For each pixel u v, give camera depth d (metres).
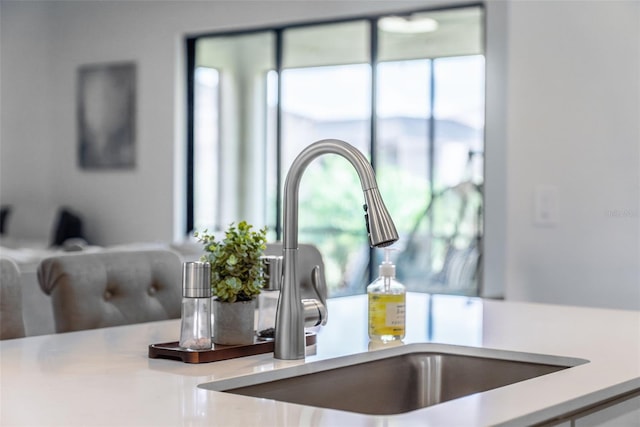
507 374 1.71
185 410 1.17
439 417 1.13
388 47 6.20
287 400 1.50
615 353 1.67
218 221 7.04
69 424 1.09
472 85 5.91
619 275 3.19
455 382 1.76
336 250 6.41
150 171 7.30
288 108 6.67
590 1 3.19
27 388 1.31
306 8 6.35
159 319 2.31
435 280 6.02
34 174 8.06
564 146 3.25
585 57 3.21
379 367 1.70
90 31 7.68
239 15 6.70
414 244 6.12
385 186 6.23
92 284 2.17
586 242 3.23
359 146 6.34
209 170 7.09
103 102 7.60
